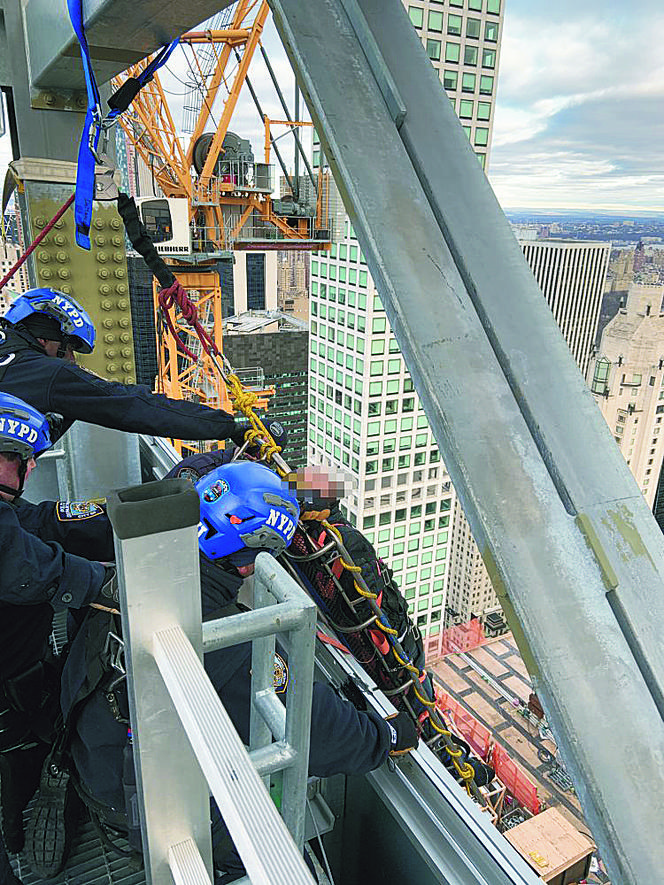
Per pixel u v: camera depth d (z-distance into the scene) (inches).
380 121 33.6
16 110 110.6
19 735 64.2
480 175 33.4
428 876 64.1
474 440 28.6
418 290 30.7
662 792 24.4
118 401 87.0
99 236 122.9
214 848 58.2
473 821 62.2
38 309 92.9
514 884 56.2
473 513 27.7
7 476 63.1
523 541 27.3
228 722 23.1
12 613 62.8
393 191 32.4
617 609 26.8
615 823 24.0
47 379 85.2
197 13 60.4
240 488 58.7
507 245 32.6
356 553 80.7
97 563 59.7
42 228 118.4
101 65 83.7
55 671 70.3
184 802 32.2
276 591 34.3
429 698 85.2
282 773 37.0
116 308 128.6
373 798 70.6
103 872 64.3
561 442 29.2
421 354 29.5
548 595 26.6
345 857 76.6
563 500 28.5
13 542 54.2
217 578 58.9
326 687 59.7
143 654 28.0
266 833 20.0
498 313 31.0
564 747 25.3
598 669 25.9
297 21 34.0
